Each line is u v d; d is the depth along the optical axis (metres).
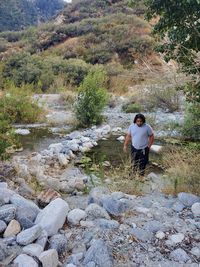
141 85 15.69
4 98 12.37
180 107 13.38
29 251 2.90
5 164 5.72
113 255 3.09
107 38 31.19
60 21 46.06
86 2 47.72
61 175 6.49
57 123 12.07
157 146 8.54
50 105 15.63
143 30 30.39
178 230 3.59
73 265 2.90
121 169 6.75
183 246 3.31
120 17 34.22
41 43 36.72
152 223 3.66
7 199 3.72
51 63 23.39
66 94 16.52
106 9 43.44
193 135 9.62
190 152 6.56
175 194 4.86
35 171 6.06
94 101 11.91
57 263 2.93
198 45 5.91
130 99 15.30
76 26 36.12
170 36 5.97
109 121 12.48
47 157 7.57
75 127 11.72
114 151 8.51
